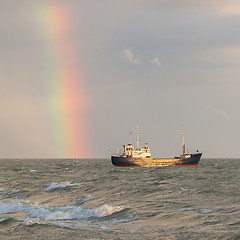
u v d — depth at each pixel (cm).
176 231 4509
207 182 11762
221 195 7850
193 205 6575
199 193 8338
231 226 4609
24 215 6066
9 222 5222
